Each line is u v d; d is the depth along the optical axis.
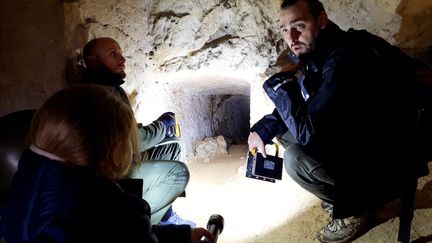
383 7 2.17
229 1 2.45
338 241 1.64
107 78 1.85
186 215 2.20
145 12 2.53
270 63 2.54
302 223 1.90
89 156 0.89
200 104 3.83
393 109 1.44
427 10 2.11
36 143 0.89
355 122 1.46
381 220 1.71
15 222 0.83
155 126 1.91
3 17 2.02
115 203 0.91
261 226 1.96
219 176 2.84
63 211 0.84
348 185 1.48
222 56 2.61
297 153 1.63
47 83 2.08
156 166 1.74
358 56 1.45
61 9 1.99
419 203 1.76
